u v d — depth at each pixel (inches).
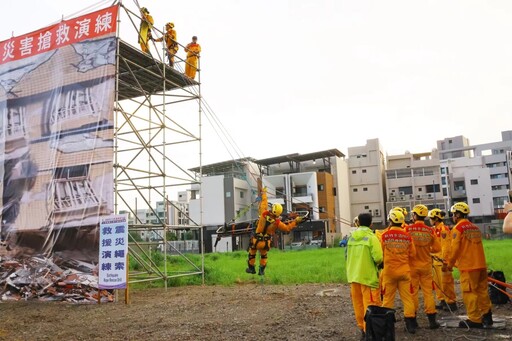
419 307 418.3
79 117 577.9
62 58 601.6
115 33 569.0
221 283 697.0
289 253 1504.7
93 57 579.5
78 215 558.6
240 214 588.7
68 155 577.9
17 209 599.8
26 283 575.8
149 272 695.7
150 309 464.1
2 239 599.2
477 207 2723.9
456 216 330.0
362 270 293.7
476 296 318.0
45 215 580.4
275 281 681.0
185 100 744.3
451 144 3580.2
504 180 2910.9
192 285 690.8
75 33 596.7
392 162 2955.2
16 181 609.0
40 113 606.9
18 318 440.8
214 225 2295.8
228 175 2409.0
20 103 623.5
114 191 551.5
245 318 391.9
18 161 611.8
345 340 305.3
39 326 395.9
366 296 290.7
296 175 2349.9
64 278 553.3
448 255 332.2
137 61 640.4
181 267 970.1
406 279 316.2
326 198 2336.4
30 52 628.7
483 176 2738.7
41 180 591.5
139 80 709.9
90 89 575.8
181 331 347.9
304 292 548.4
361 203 2691.9
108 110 560.4
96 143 561.9
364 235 299.3
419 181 2711.6
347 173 2704.2
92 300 532.1
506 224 306.2
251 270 558.6
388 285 318.3
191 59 727.7
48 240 572.4
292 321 371.9
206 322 378.9
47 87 608.1
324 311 413.4
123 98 770.2
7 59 645.3
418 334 309.7
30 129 611.2
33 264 576.1
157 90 754.8
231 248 2219.5
